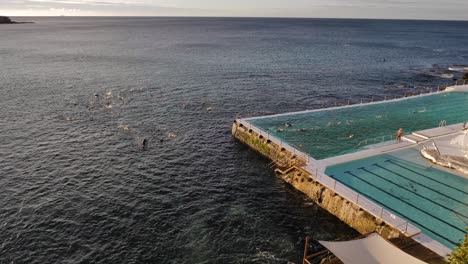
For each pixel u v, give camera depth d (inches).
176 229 1121.4
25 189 1341.0
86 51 5403.5
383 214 1046.4
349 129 1768.0
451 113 2011.6
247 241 1066.7
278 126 1823.3
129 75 3464.6
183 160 1622.8
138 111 2308.1
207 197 1316.4
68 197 1295.5
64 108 2336.4
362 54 5393.7
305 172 1323.8
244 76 3518.7
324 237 1088.2
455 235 962.1
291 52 5506.9
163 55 4995.1
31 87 2891.2
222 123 2128.4
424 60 4859.7
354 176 1295.5
